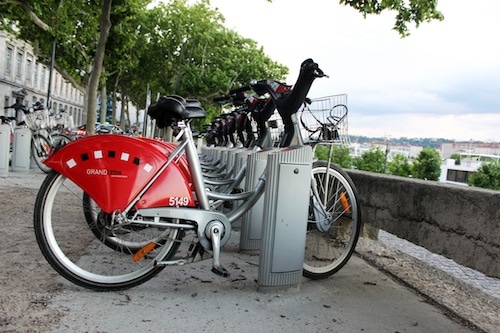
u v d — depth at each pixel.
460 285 3.48
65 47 18.52
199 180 2.86
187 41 30.75
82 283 2.71
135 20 24.14
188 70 30.17
